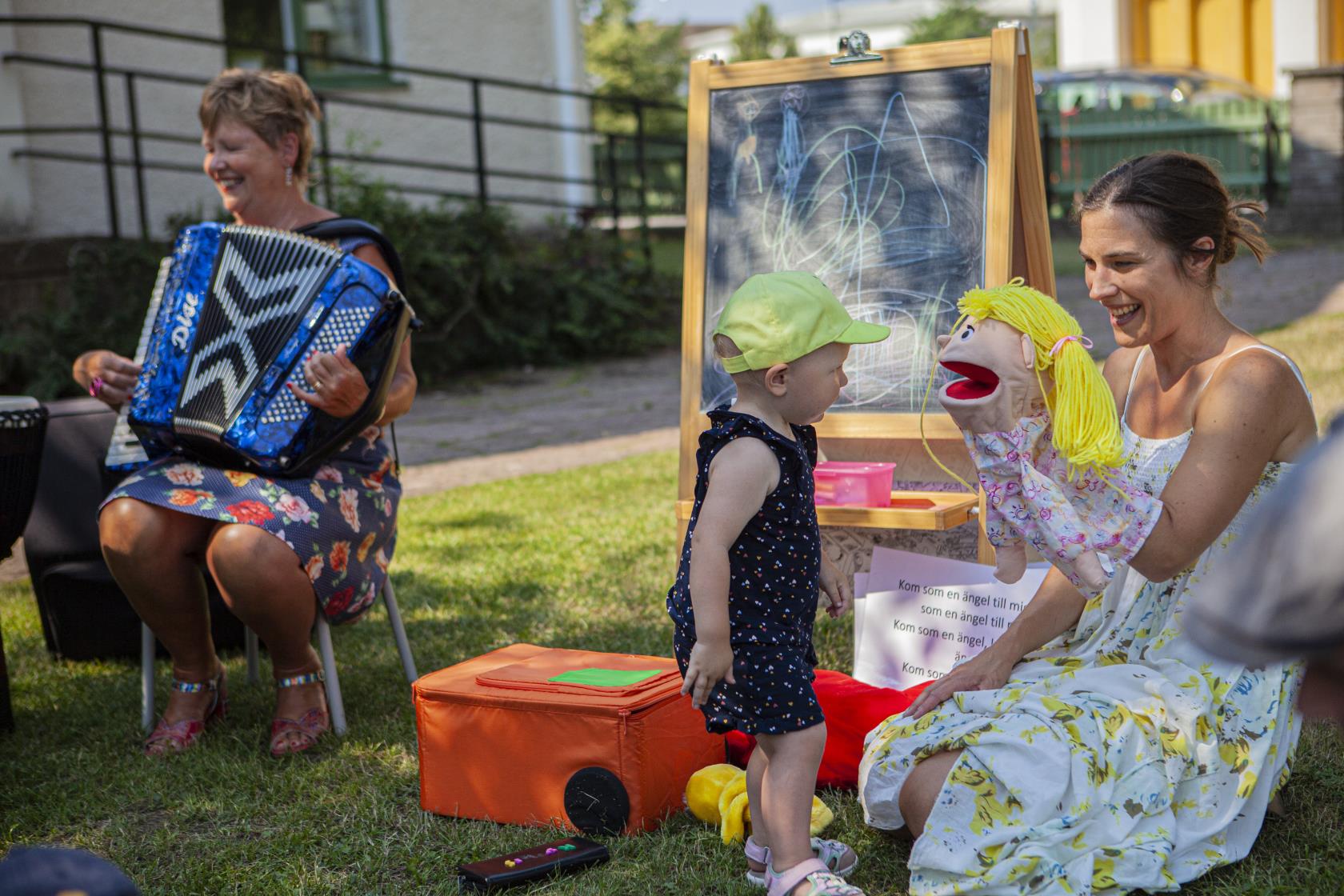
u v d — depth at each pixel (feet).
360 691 12.00
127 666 13.52
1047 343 7.43
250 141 11.25
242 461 10.60
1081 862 7.18
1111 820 7.32
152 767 10.39
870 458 12.01
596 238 39.17
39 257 30.09
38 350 28.27
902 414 11.02
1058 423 7.40
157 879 8.50
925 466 11.77
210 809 9.59
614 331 37.78
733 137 11.95
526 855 8.23
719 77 12.07
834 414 11.29
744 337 7.87
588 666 9.77
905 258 11.14
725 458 7.73
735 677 7.73
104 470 13.41
